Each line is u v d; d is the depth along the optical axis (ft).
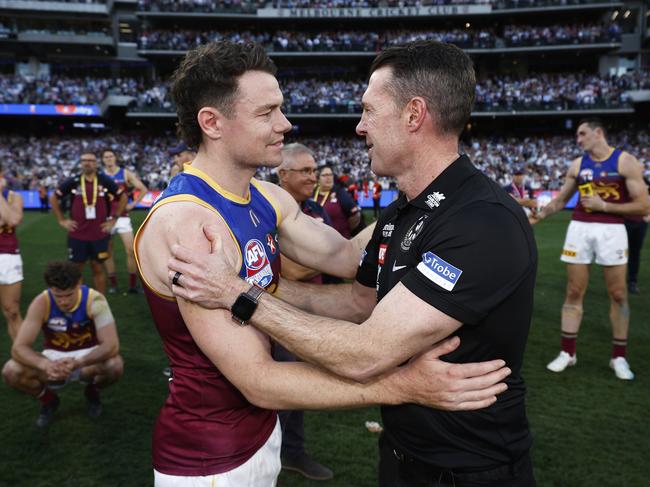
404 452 4.84
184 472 4.78
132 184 23.75
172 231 4.42
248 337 4.37
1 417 11.70
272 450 5.27
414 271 4.25
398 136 4.66
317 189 16.76
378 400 4.47
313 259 6.02
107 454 10.09
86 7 111.04
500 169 87.86
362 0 116.78
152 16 114.62
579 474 9.25
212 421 4.77
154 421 11.43
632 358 15.01
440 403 4.31
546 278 26.20
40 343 16.55
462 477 4.58
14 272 14.74
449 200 4.46
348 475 9.34
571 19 114.32
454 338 4.33
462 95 4.56
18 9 108.58
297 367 4.45
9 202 14.49
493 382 4.31
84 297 11.60
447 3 114.73
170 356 4.92
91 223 20.52
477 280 4.11
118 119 113.80
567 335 14.21
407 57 4.58
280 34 118.21
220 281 4.29
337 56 116.06
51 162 92.07
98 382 11.54
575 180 14.10
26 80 106.42
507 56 116.16
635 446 10.21
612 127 109.91
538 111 102.47
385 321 4.16
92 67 119.96
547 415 11.53
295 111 107.04
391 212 5.41
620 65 112.88
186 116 4.81
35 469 9.56
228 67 4.52
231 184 4.92
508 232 4.22
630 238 22.09
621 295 13.52
